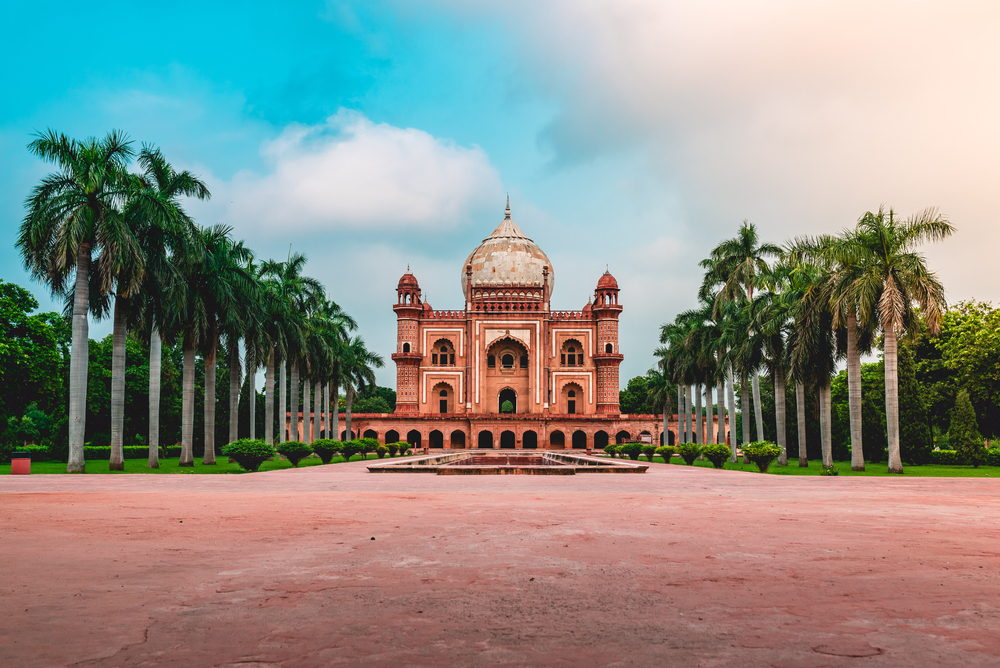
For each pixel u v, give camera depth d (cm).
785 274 3234
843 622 475
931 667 389
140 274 2352
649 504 1220
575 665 391
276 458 3684
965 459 3566
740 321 3359
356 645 425
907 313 2545
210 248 2912
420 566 657
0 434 3484
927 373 4444
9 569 639
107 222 2295
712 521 984
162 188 2656
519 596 544
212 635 444
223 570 636
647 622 475
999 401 3725
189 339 2866
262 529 896
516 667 388
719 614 495
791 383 3164
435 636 444
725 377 3666
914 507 1191
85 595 543
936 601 530
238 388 3238
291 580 596
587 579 604
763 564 669
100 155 2381
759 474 2461
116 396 2559
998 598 539
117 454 2545
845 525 945
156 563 668
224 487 1677
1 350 3039
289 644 427
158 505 1191
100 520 983
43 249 2330
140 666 389
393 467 2438
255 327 3022
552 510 1120
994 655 409
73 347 2372
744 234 3481
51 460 3866
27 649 416
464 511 1103
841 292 2595
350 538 822
